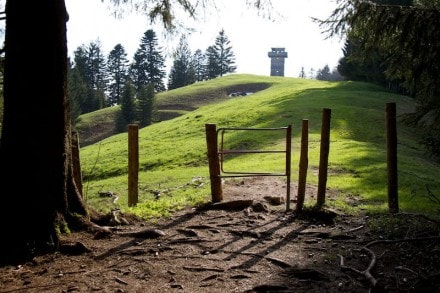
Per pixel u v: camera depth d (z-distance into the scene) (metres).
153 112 76.31
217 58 123.19
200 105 83.19
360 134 26.73
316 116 31.30
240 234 6.71
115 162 26.09
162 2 9.07
